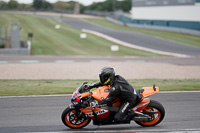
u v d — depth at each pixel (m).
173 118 24.75
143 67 75.25
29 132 21.27
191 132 21.05
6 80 49.00
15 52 115.81
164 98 32.62
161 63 87.12
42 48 132.12
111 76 20.73
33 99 31.97
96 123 21.72
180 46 144.38
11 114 26.05
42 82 46.94
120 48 136.12
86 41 155.12
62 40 156.12
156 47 141.25
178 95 34.22
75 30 197.75
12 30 130.50
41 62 89.25
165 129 21.80
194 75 60.47
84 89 21.52
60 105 29.28
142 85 43.03
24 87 40.31
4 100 31.44
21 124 23.22
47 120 24.34
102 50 130.25
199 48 139.25
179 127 22.27
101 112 21.16
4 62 87.81
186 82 47.22
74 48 134.62
